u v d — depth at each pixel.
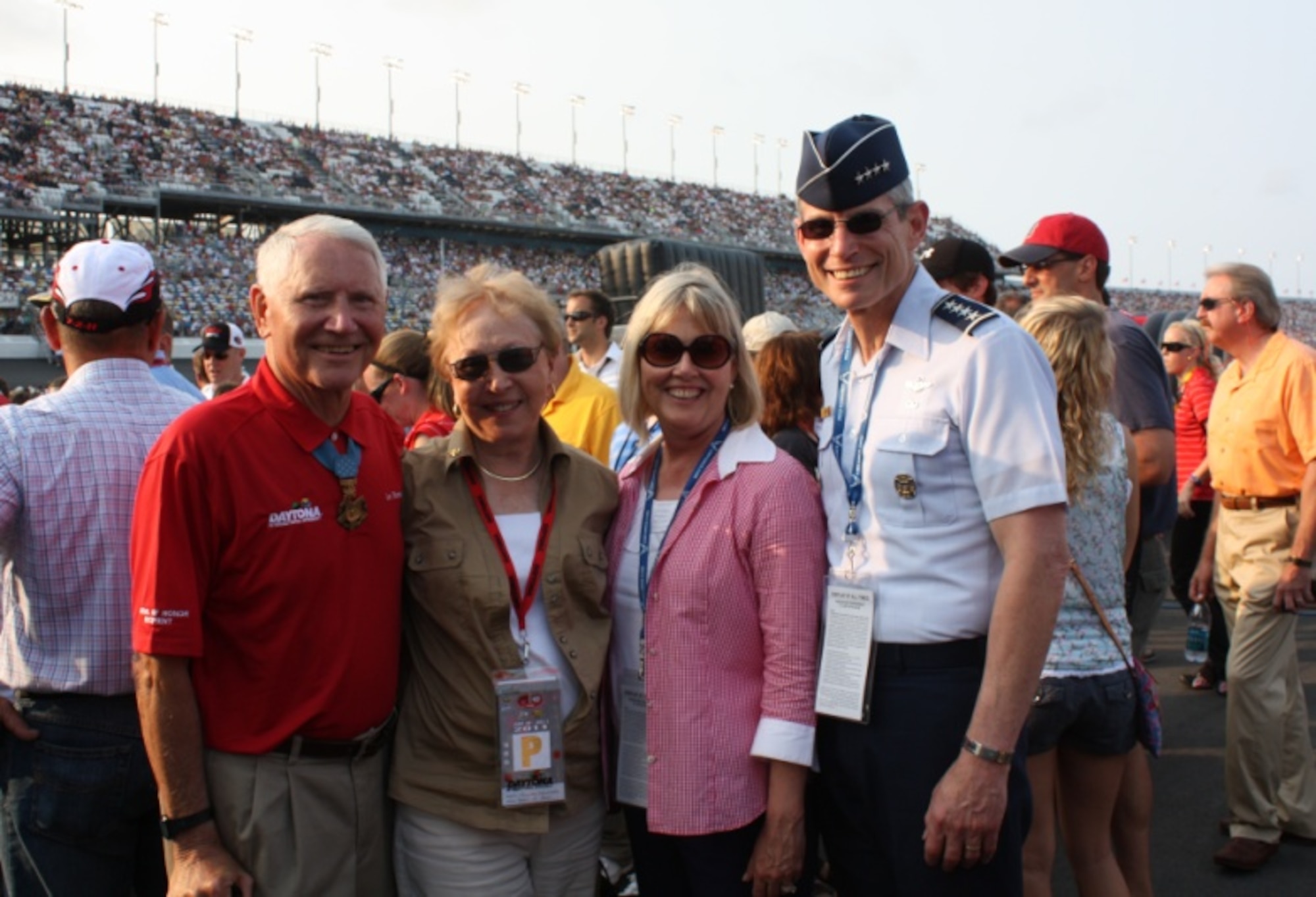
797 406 3.11
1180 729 5.04
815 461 3.02
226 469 1.98
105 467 2.28
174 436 1.97
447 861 2.16
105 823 2.29
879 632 2.05
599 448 4.66
